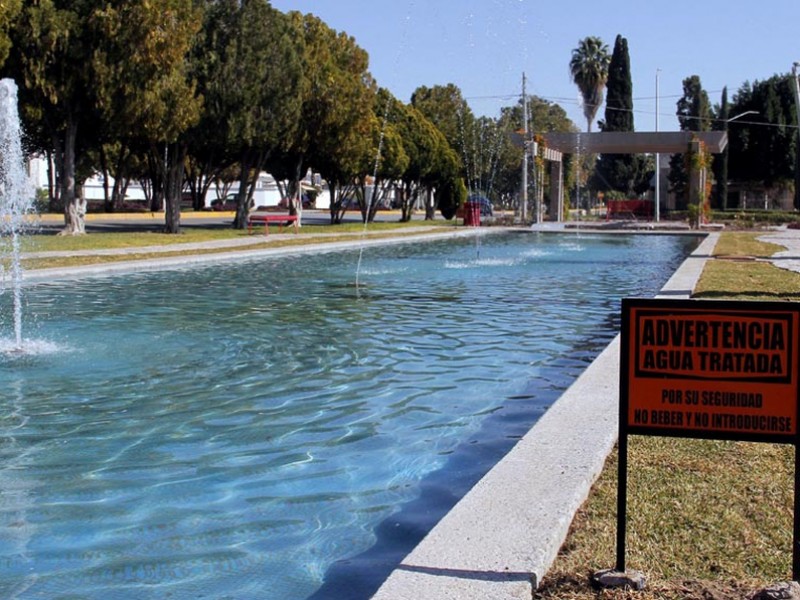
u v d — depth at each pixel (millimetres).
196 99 28266
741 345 3283
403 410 6879
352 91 35594
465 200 49219
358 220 50812
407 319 11820
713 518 4160
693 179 40562
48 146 32469
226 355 9117
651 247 28578
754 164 67312
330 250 26266
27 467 5426
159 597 3660
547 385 7793
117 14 24688
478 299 14141
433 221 47812
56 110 26641
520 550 3662
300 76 31922
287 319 11773
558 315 12227
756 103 66500
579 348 9625
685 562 3680
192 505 4766
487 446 5910
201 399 7191
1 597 3658
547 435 5398
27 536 4332
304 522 4516
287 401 7145
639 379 3412
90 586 3768
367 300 13969
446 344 9867
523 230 38344
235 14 30031
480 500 4266
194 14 27016
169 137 27750
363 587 3756
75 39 24656
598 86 71438
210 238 28328
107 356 9008
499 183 66250
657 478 4758
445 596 3258
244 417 6637
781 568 3611
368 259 22797
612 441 5391
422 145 45406
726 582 3477
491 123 63562
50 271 17125
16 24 24188
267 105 31219
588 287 16000
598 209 66062
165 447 5855
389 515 4621
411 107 47750
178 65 27219
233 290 15367
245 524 4488
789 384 3242
